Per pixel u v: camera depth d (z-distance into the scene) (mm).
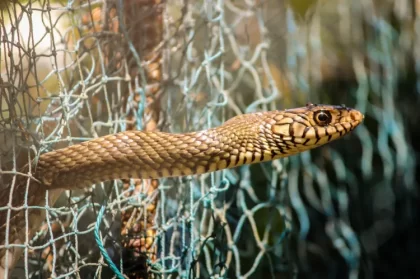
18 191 472
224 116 579
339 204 732
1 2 467
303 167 724
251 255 603
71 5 508
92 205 499
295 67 681
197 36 586
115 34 513
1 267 468
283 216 571
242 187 577
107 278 512
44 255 516
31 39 479
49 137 486
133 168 488
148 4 542
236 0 649
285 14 674
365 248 737
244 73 640
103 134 527
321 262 720
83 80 502
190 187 524
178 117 559
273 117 517
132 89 538
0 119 477
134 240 516
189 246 517
